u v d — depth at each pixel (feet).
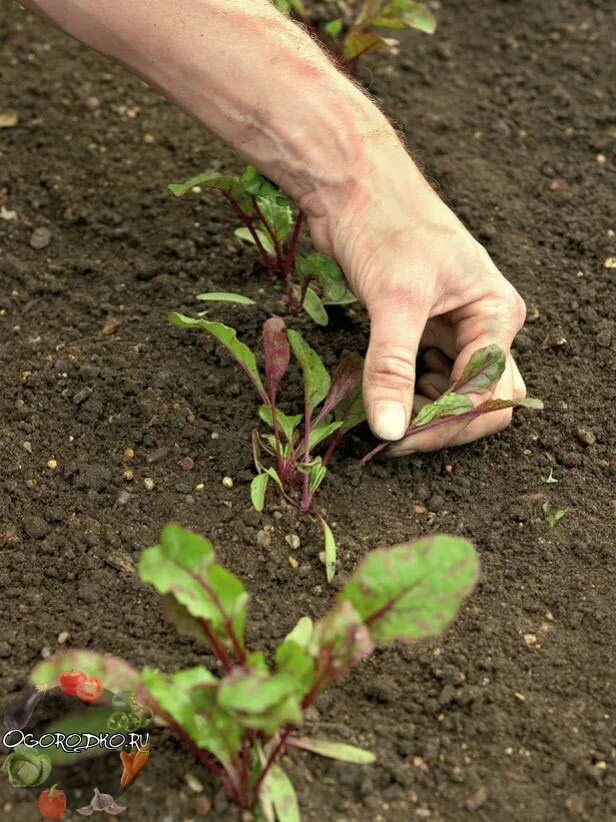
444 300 3.19
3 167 3.86
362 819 2.88
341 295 3.35
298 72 3.14
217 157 3.92
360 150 3.14
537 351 3.56
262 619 3.11
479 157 3.94
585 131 3.99
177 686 2.73
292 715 2.66
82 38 3.20
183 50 3.15
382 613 2.75
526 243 3.76
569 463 3.38
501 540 3.26
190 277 3.67
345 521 3.26
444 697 3.02
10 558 3.18
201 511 3.26
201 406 3.41
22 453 3.32
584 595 3.18
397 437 3.11
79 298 3.62
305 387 3.27
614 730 3.00
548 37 4.24
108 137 3.95
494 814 2.90
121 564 3.17
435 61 4.18
